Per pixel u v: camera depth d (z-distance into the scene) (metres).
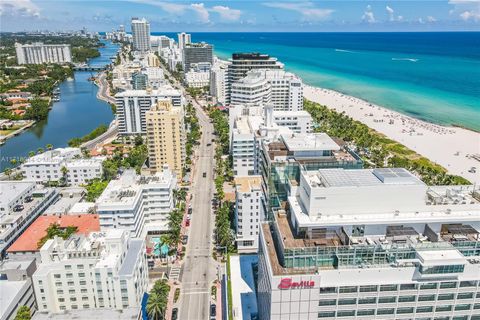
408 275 92.62
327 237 99.81
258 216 186.25
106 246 143.00
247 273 150.88
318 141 162.00
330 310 94.12
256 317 127.50
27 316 135.38
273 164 131.00
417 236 99.69
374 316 95.94
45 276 135.25
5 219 196.38
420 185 99.81
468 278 93.38
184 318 150.62
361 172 109.25
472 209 103.12
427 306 95.75
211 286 168.25
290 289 90.56
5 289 142.88
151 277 173.38
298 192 116.12
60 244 145.88
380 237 100.00
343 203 99.50
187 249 194.75
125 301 140.38
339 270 91.50
